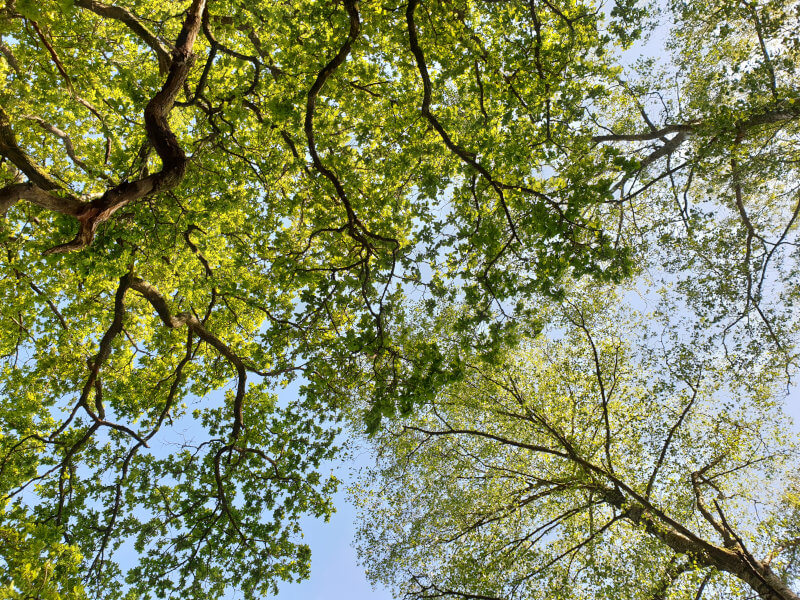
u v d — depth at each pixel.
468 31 9.70
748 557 10.74
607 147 8.08
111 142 11.22
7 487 9.88
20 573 5.93
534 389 14.95
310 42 8.93
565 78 9.74
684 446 13.12
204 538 10.48
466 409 14.78
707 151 11.62
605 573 11.54
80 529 10.04
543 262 8.47
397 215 10.10
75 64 10.18
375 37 10.71
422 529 13.73
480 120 9.78
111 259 7.99
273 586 10.30
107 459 11.18
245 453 11.27
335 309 10.64
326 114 10.59
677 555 11.72
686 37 13.22
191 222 10.02
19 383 11.19
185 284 11.30
